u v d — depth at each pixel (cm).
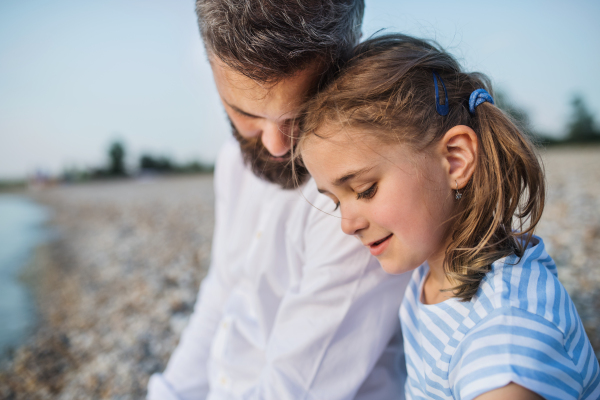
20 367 369
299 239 122
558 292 76
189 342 163
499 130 88
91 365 357
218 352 136
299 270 126
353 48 98
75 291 580
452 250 88
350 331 105
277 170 116
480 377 69
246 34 80
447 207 86
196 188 1898
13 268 775
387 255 89
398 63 89
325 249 108
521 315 71
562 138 2208
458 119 88
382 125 82
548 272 81
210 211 1077
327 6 84
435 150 85
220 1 83
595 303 310
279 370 106
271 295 129
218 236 162
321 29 83
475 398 68
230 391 132
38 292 606
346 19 90
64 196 2116
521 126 98
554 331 69
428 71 91
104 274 639
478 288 82
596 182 787
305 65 85
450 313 85
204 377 159
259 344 130
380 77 87
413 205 83
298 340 106
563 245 453
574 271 379
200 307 169
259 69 82
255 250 130
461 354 77
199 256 635
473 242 87
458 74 95
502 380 65
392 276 106
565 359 69
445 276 94
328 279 104
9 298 584
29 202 2072
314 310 106
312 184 117
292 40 81
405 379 121
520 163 89
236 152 153
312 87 90
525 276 78
